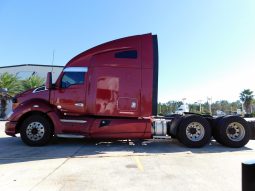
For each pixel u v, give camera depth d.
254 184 2.60
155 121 10.45
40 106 10.10
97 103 10.04
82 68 10.27
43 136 10.09
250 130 10.20
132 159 7.70
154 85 10.04
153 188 5.17
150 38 10.23
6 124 10.23
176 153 8.74
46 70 55.91
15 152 8.84
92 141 11.41
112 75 10.09
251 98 89.50
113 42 10.27
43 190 5.05
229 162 7.34
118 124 9.98
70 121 10.06
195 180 5.66
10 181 5.62
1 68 56.41
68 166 6.86
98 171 6.36
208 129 10.02
